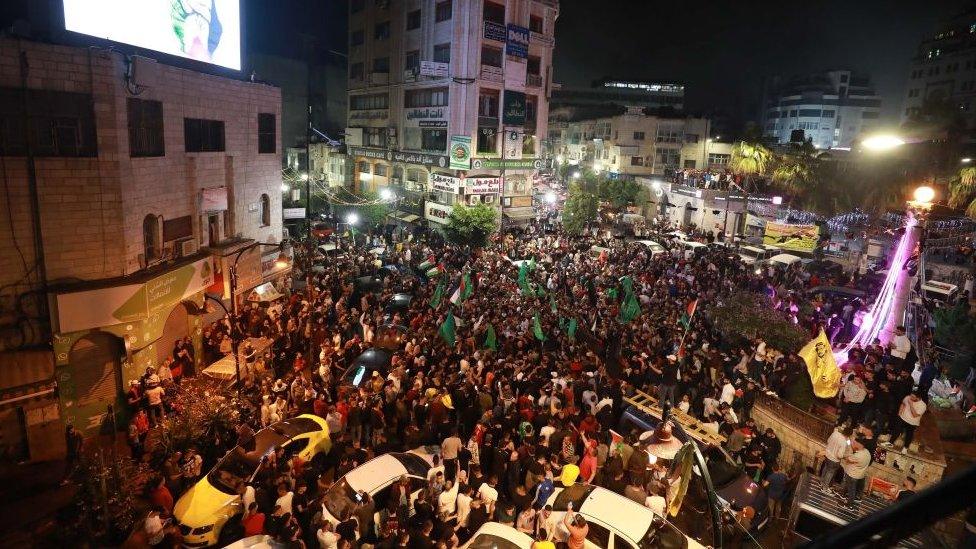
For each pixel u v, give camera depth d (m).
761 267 32.78
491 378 16.69
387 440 15.90
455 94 43.97
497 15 44.94
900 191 42.16
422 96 47.75
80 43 15.73
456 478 12.71
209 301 20.38
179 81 18.38
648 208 60.59
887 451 14.58
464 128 44.12
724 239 43.75
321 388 16.64
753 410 17.38
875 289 27.92
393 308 23.83
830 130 92.50
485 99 45.12
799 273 30.69
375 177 54.34
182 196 18.81
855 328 23.86
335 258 30.72
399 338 20.59
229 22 21.84
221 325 20.58
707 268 29.92
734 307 21.09
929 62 74.12
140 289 15.87
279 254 24.98
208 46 20.69
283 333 22.00
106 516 11.84
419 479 12.80
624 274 28.77
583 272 28.75
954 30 71.31
